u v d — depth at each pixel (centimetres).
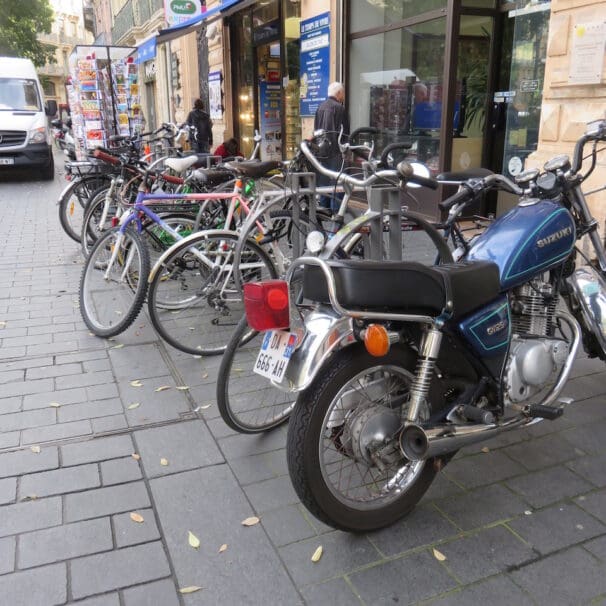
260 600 201
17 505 247
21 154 1436
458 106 748
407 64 799
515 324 272
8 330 440
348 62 909
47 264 633
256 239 422
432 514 241
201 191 536
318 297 211
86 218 627
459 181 315
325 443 233
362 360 213
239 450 288
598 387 338
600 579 207
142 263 404
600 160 505
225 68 1387
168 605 199
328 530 233
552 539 227
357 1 876
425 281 211
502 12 718
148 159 855
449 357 235
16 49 3447
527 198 281
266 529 234
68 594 203
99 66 1318
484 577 209
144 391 346
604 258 297
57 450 286
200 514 243
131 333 430
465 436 224
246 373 319
